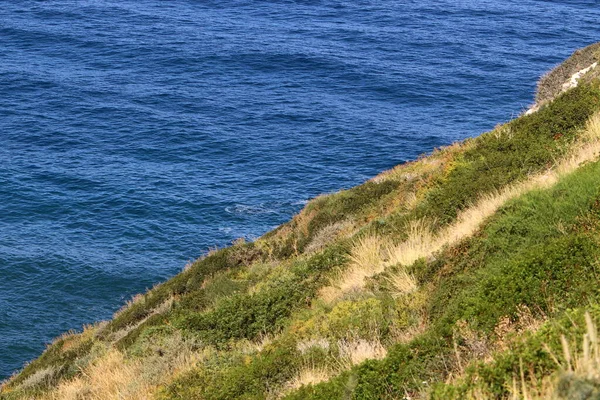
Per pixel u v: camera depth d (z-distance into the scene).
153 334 14.57
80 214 51.47
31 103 77.25
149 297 21.17
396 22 121.19
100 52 99.50
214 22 118.94
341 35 112.19
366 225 17.48
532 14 128.75
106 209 52.34
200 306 17.58
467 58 99.25
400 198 19.05
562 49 105.94
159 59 96.94
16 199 53.25
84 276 42.84
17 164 59.94
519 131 17.75
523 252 9.72
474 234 11.52
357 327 10.52
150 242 47.72
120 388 12.45
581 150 14.17
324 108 78.31
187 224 50.38
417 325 9.97
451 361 7.55
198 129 70.56
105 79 87.75
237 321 13.98
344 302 11.56
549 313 7.63
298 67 95.12
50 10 120.19
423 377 7.52
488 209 13.02
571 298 7.62
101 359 15.15
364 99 82.62
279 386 9.60
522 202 11.38
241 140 67.56
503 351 6.52
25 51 98.38
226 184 57.22
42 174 58.03
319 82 89.38
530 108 30.30
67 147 65.06
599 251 8.19
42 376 16.31
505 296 8.18
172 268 44.72
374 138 68.69
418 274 11.74
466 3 137.12
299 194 55.84
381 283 12.37
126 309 22.08
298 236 21.00
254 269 19.34
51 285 41.75
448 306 9.50
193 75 91.12
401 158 64.31
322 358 9.89
